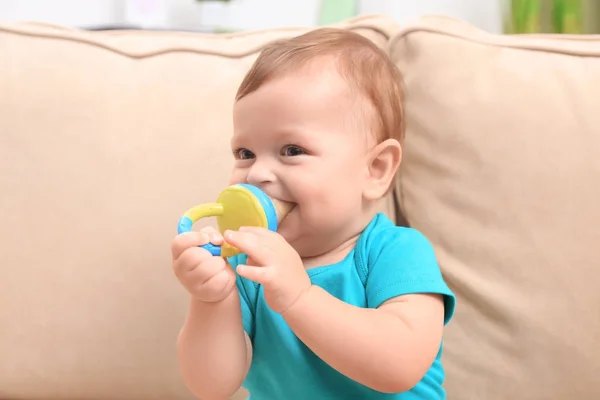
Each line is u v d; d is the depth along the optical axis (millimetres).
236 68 1000
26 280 935
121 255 936
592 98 901
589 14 1438
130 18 1791
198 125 966
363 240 740
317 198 673
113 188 946
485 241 899
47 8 1725
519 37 991
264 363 750
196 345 681
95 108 965
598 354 850
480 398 874
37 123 958
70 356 931
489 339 885
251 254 583
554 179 881
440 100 941
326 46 739
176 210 941
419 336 629
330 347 603
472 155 915
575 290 859
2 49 993
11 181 947
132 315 932
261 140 688
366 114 724
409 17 1720
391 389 621
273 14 1819
